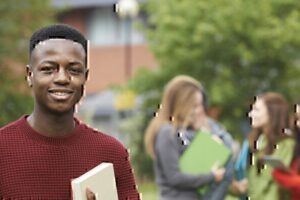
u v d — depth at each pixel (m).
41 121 3.48
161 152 6.71
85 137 3.57
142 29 31.03
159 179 6.81
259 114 7.16
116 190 3.54
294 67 29.30
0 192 3.45
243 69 29.17
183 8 29.66
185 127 6.78
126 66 43.44
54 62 3.40
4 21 27.55
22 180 3.45
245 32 28.88
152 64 44.78
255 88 29.11
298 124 7.11
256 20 28.89
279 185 6.98
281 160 6.79
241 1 28.91
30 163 3.46
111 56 46.00
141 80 30.97
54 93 3.40
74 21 45.25
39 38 3.45
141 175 31.77
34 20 27.91
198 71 29.52
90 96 46.16
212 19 29.14
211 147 6.74
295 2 29.64
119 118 42.00
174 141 6.71
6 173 3.45
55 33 3.44
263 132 7.15
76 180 3.36
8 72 27.20
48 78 3.41
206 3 29.30
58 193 3.48
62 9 29.34
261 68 29.31
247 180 7.09
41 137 3.48
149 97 31.23
